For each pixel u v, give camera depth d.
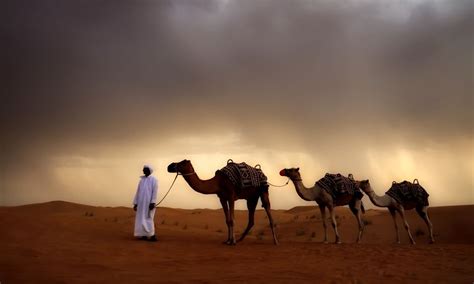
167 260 10.77
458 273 9.05
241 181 14.88
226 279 8.16
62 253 10.89
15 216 15.66
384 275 8.77
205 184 14.59
